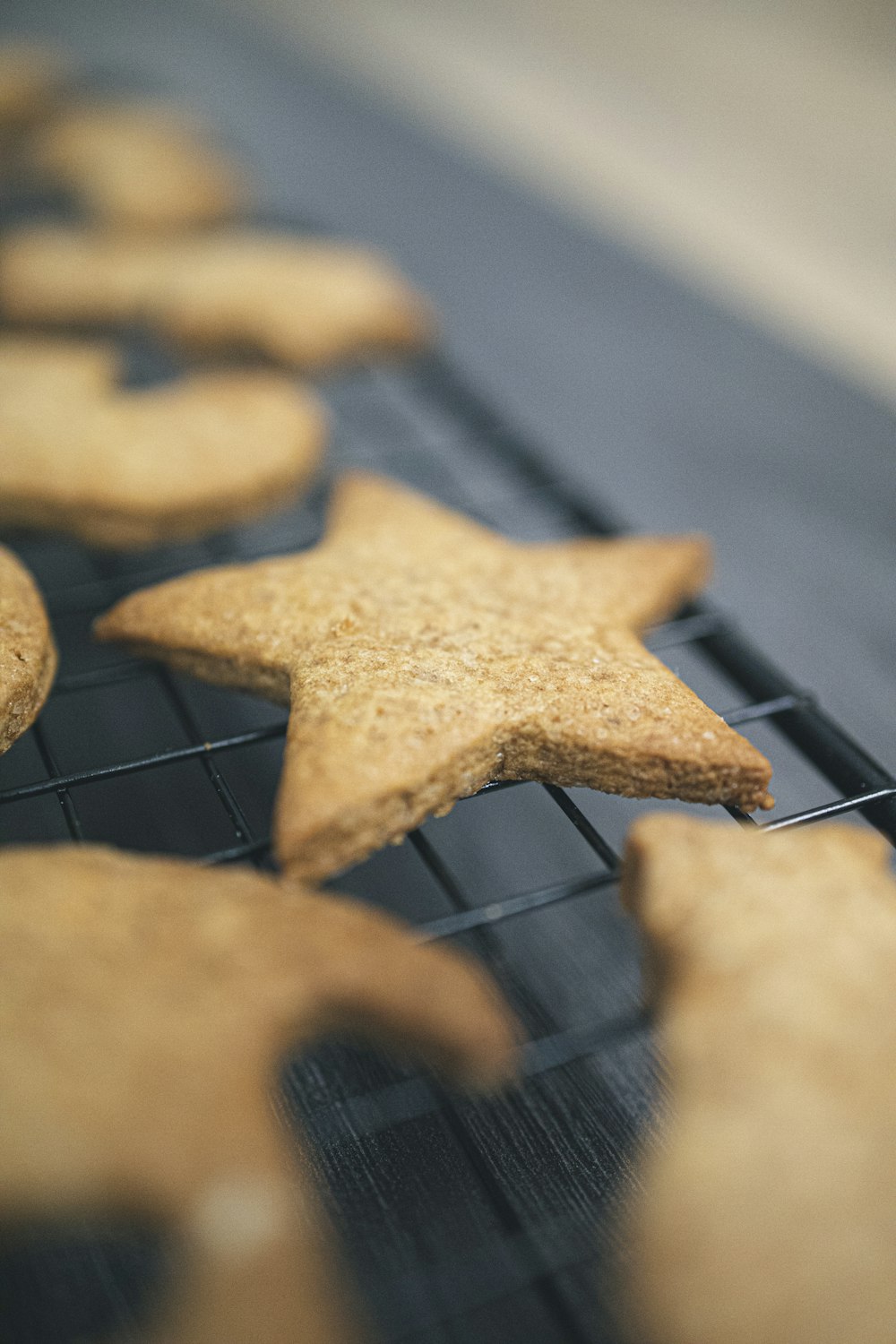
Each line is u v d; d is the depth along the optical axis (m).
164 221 0.44
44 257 0.38
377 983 0.20
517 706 0.22
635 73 0.73
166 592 0.25
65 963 0.20
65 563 0.31
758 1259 0.18
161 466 0.29
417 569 0.26
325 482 0.31
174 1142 0.18
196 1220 0.18
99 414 0.30
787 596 0.31
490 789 0.22
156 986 0.19
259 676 0.24
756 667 0.25
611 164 0.60
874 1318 0.18
